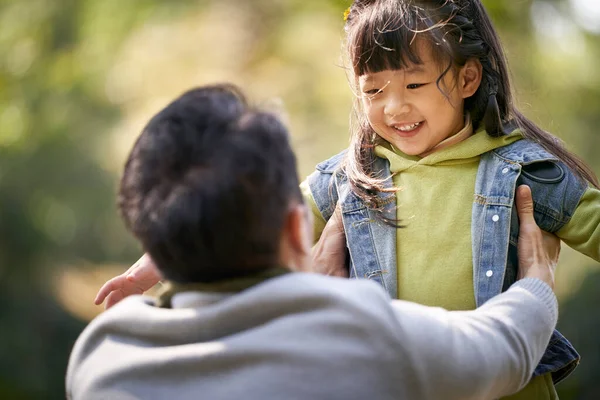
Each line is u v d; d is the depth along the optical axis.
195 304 1.76
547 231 2.33
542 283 2.07
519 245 2.25
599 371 7.48
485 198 2.30
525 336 1.89
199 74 12.85
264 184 1.72
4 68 11.95
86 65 12.28
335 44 12.62
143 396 1.68
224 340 1.68
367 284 1.77
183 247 1.73
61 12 12.32
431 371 1.72
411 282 2.30
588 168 2.51
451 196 2.34
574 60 9.60
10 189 10.96
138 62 12.79
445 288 2.27
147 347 1.76
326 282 1.74
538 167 2.34
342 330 1.66
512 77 2.52
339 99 12.27
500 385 1.85
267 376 1.63
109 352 1.78
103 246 11.62
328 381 1.63
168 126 1.79
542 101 7.88
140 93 12.68
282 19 13.21
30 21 12.25
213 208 1.69
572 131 9.48
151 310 1.78
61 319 10.90
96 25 12.46
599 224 2.25
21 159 11.19
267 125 1.77
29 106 11.66
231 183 1.70
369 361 1.65
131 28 12.70
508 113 2.46
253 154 1.72
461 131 2.39
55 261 11.23
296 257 1.84
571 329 7.73
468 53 2.34
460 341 1.78
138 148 1.81
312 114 12.20
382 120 2.38
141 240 1.79
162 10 12.89
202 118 1.78
